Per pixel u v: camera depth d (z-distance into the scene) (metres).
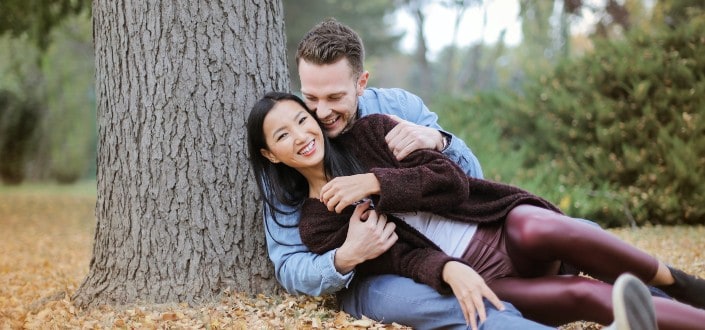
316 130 2.69
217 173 3.10
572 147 7.17
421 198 2.57
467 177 2.75
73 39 13.12
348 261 2.62
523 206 2.61
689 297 2.46
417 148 2.72
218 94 3.11
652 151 6.48
